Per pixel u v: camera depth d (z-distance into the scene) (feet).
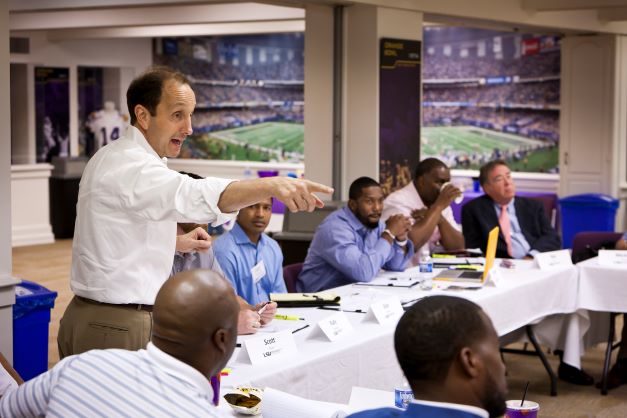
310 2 22.62
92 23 33.30
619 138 31.53
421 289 15.29
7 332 13.96
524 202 20.34
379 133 22.90
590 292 17.58
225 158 48.75
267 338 10.57
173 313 5.71
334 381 11.00
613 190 31.48
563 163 32.32
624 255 17.63
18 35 43.86
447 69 40.91
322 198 23.29
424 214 18.88
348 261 15.76
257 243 14.26
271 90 46.83
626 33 30.99
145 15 31.91
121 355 5.78
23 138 45.06
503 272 17.37
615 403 17.28
